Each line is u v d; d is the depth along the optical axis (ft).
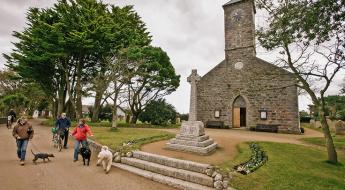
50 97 115.24
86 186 21.07
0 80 126.72
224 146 38.65
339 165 31.58
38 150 36.19
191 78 39.06
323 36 28.35
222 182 21.04
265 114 72.54
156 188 21.81
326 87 33.73
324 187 22.29
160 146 37.06
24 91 129.59
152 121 87.15
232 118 79.61
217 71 84.69
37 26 74.79
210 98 84.74
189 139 34.22
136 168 27.53
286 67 35.78
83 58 83.30
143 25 100.42
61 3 75.36
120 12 86.79
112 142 37.88
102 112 111.04
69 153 34.76
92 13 74.59
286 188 20.97
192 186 21.48
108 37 75.15
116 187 21.27
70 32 68.13
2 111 107.76
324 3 24.79
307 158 33.22
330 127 73.31
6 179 21.70
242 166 25.23
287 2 30.86
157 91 91.86
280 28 32.30
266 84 73.61
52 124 85.30
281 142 45.47
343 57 30.50
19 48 79.36
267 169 25.16
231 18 84.43
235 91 79.71
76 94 90.99
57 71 85.81
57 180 22.24
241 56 80.07
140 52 70.49
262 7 34.96
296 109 67.72
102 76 69.31
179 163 25.62
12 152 34.06
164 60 90.12
